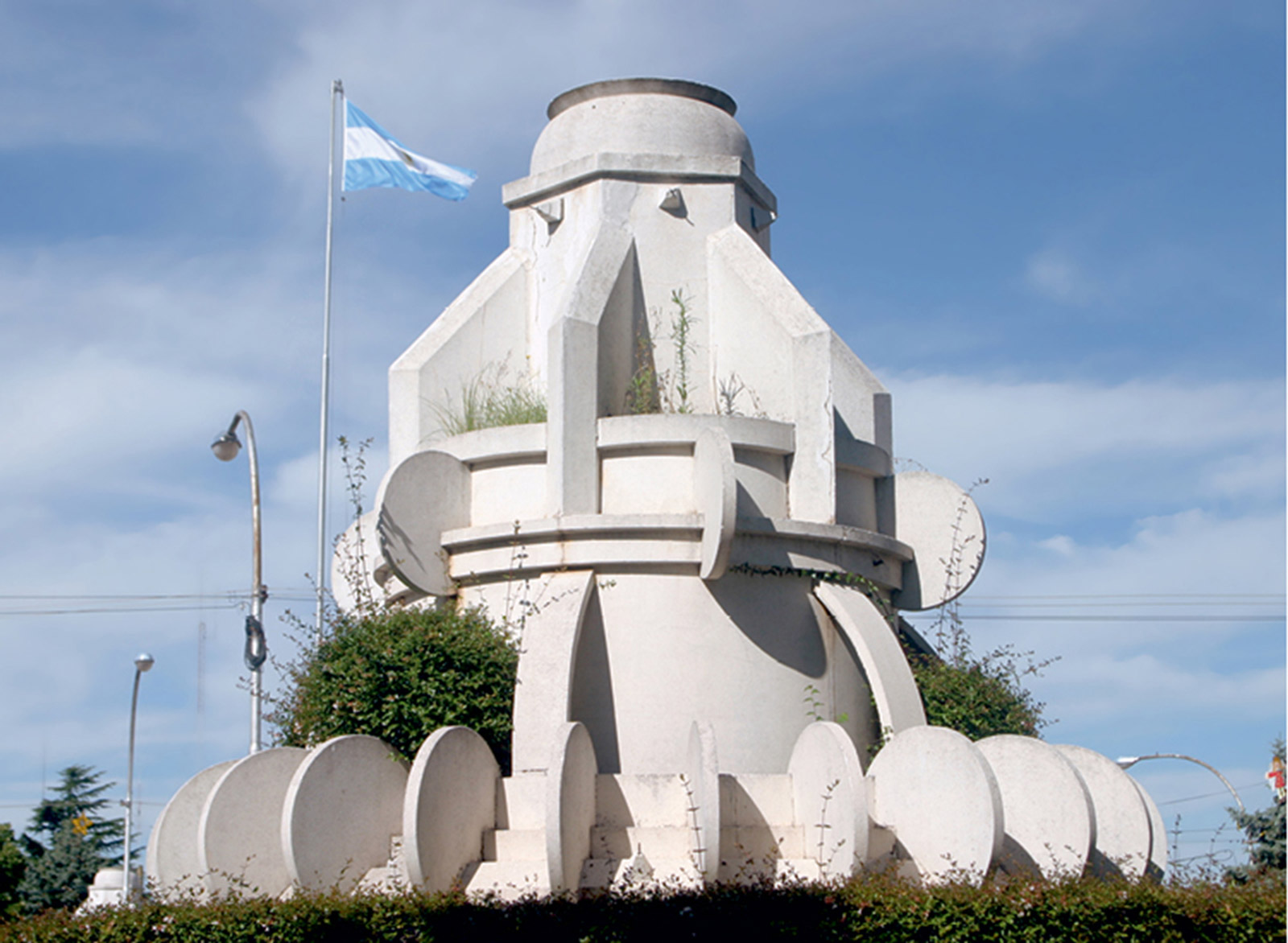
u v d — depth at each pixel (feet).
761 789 54.44
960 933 46.52
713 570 58.80
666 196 69.21
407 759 56.59
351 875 53.62
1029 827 55.11
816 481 63.36
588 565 60.70
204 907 50.83
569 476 61.26
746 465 63.00
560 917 47.34
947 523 67.56
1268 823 79.15
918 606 67.82
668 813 53.93
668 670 59.93
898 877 50.03
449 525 63.67
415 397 68.28
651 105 71.56
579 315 62.75
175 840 59.88
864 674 63.87
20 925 51.65
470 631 59.77
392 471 61.82
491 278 72.49
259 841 56.70
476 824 53.88
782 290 67.21
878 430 71.26
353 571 66.59
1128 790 57.82
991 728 63.93
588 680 59.77
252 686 73.46
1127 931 47.44
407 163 85.46
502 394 70.38
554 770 49.60
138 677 107.96
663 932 46.83
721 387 68.13
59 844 146.00
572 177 70.13
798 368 64.39
